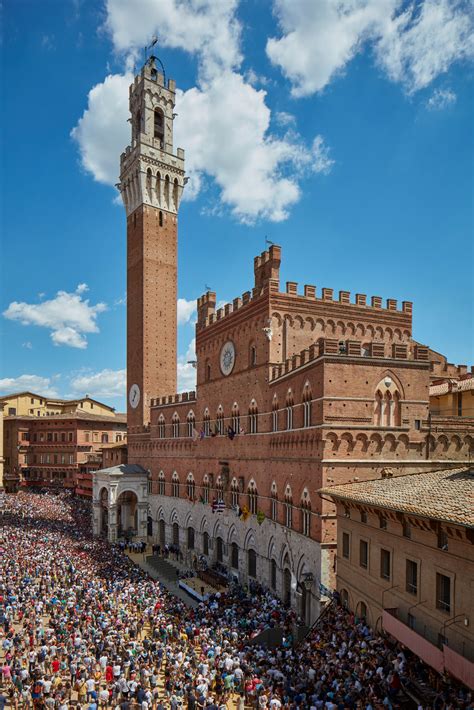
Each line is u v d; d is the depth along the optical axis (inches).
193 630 1809.8
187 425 3511.3
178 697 1304.1
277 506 2304.4
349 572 1641.2
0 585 2258.9
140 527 3934.5
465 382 2411.4
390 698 1114.1
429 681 1144.2
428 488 1396.4
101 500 4067.4
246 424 2706.7
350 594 1630.2
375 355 1908.2
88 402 6943.9
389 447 1884.8
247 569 2620.6
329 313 2640.3
